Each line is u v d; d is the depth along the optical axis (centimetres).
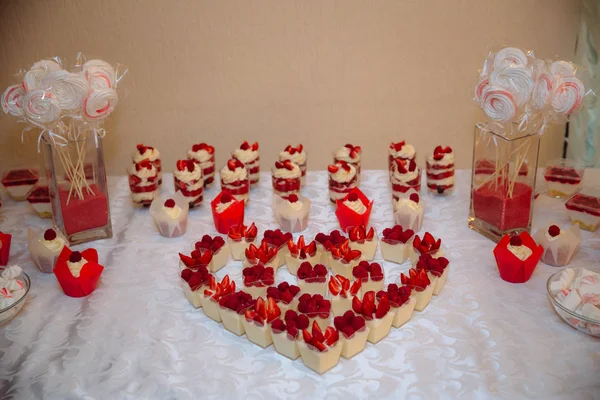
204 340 80
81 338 81
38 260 96
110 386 73
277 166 117
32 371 76
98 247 104
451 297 88
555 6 149
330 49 155
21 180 119
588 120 153
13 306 83
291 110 162
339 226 109
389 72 157
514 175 96
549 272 93
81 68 102
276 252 92
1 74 152
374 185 124
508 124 96
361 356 76
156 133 163
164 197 120
